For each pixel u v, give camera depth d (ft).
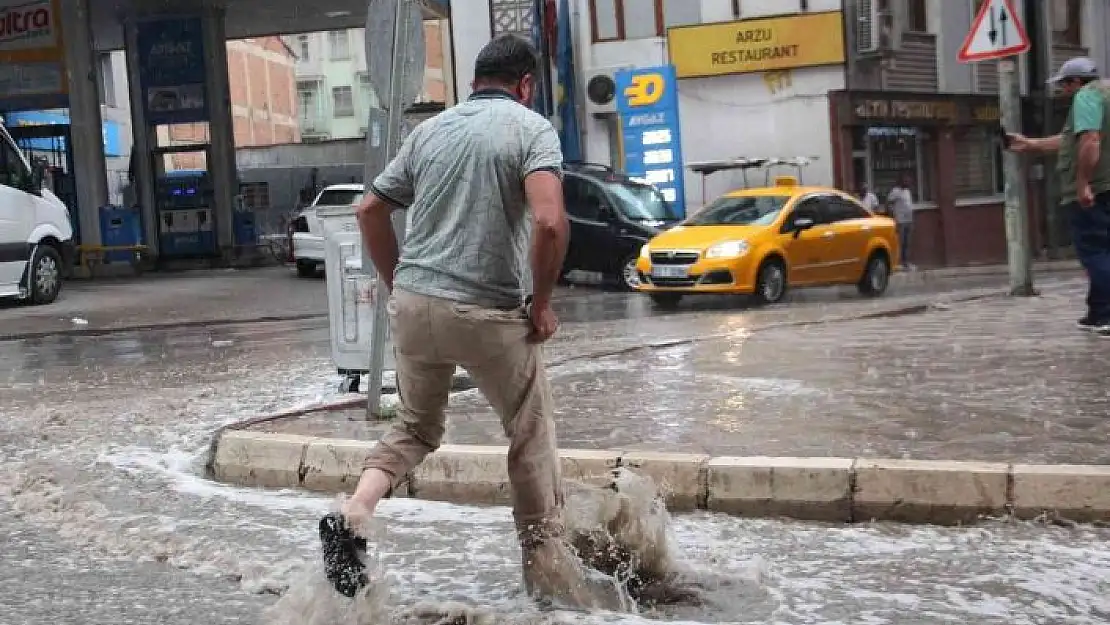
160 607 13.96
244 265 98.32
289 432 22.31
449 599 13.71
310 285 75.66
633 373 29.22
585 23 87.86
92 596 14.43
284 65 220.64
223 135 96.99
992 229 103.35
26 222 62.39
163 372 36.11
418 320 12.86
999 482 16.70
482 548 16.10
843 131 87.40
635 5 87.76
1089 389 24.32
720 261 54.90
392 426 13.52
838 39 86.79
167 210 97.81
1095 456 18.26
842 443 19.74
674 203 82.28
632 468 18.33
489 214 12.74
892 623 12.83
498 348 12.87
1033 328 35.53
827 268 59.52
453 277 12.75
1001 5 43.70
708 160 89.25
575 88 87.71
